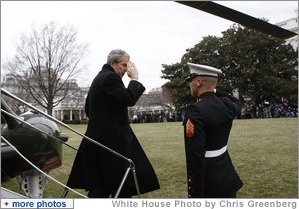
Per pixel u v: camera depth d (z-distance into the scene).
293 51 40.81
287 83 40.59
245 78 41.34
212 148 3.20
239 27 42.00
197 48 44.25
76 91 47.28
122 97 3.54
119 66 3.68
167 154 10.60
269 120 27.05
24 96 37.69
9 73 36.91
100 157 3.72
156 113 53.78
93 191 3.73
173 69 46.31
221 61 42.44
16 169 4.11
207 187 3.20
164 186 6.56
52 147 4.22
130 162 3.60
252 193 5.86
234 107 3.36
